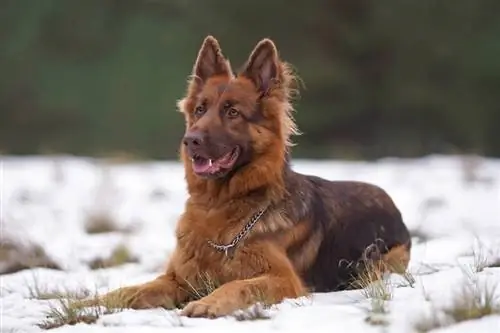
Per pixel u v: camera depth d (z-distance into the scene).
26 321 8.13
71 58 42.06
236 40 40.25
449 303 7.28
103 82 41.34
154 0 41.91
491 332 6.55
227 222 8.88
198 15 40.66
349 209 9.84
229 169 8.88
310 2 39.69
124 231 14.80
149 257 12.28
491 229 14.34
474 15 40.00
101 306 8.25
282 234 8.95
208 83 9.38
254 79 9.27
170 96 40.53
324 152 35.62
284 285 8.44
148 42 41.50
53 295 9.41
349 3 40.12
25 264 11.59
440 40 39.84
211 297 7.95
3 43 41.56
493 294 7.38
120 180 20.72
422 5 39.62
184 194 18.64
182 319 7.59
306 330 6.98
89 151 39.38
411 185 19.50
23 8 41.84
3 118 41.50
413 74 40.25
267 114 9.14
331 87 40.22
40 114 41.47
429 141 40.09
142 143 40.84
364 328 6.96
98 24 42.06
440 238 13.02
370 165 23.30
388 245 9.95
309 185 9.65
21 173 21.41
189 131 8.88
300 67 39.69
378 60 40.56
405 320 7.05
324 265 9.45
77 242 13.58
